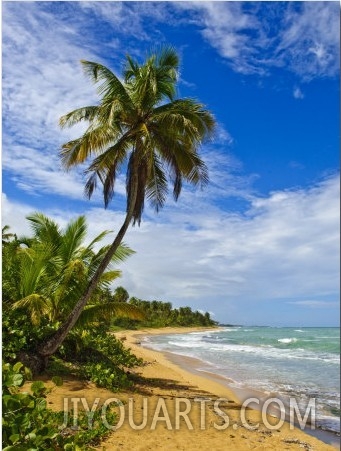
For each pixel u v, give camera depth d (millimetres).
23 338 9383
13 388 4801
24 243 14047
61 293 10234
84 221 11586
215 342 39656
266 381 14266
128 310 11094
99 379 9523
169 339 45219
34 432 4367
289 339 47000
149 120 11039
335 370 17203
